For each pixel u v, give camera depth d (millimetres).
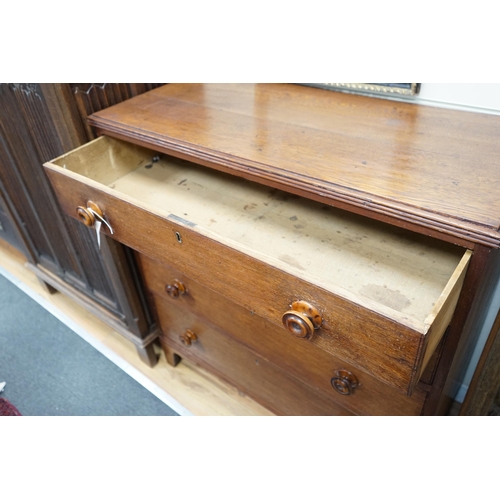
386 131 769
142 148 979
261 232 760
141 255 1052
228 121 841
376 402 832
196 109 907
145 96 998
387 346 511
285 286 580
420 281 638
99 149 896
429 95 856
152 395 1280
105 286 1306
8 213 1399
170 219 675
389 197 582
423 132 757
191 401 1259
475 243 528
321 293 540
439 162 660
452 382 867
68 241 1259
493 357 845
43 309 1599
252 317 891
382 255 693
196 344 1169
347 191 606
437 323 496
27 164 1113
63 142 935
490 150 688
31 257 1550
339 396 880
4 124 1055
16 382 1338
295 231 758
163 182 926
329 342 582
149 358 1334
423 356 492
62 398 1282
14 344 1467
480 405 950
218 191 884
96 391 1300
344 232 751
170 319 1186
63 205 881
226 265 645
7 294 1671
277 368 971
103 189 753
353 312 519
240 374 1110
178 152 774
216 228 774
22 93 925
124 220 764
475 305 635
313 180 634
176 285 1007
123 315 1328
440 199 571
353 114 846
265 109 893
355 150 709
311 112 866
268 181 679
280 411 1092
